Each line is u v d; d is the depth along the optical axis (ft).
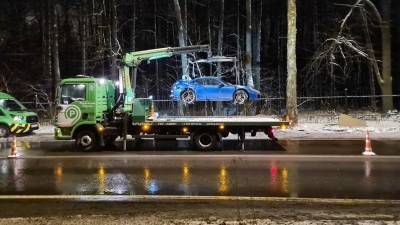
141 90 137.49
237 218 27.30
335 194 33.78
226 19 146.51
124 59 59.77
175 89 86.84
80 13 138.92
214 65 137.18
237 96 85.87
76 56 143.13
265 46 154.71
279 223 25.68
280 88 140.97
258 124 55.47
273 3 148.46
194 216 27.94
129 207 30.60
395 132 72.64
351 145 59.47
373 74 130.21
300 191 34.73
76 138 56.90
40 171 43.52
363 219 26.76
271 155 51.62
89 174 41.86
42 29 132.16
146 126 56.34
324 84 142.92
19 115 73.31
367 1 104.37
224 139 67.21
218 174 41.19
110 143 62.64
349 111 103.09
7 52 135.95
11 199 33.12
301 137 68.28
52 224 26.23
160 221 26.61
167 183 37.78
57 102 56.75
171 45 149.07
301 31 150.61
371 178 39.14
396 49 133.69
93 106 56.13
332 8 137.69
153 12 146.92
